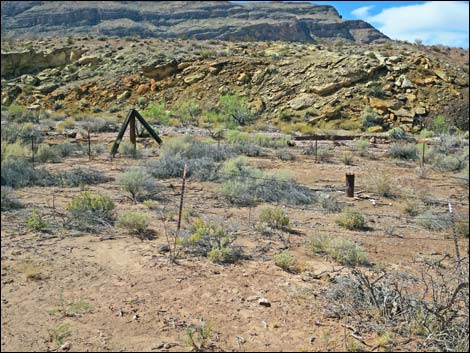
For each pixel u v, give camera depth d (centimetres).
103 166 1744
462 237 1108
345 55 4716
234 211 1203
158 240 929
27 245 867
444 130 3534
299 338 600
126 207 1168
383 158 2242
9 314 627
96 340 576
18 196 1229
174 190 1401
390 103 3947
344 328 626
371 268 861
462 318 638
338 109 3909
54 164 1766
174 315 643
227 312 658
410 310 648
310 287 749
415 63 4459
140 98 4738
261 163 1983
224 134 2902
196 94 4641
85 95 5062
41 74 5766
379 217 1235
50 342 569
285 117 3975
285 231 1052
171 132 2995
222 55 5238
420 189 1619
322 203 1330
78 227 979
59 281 728
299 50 5288
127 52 5838
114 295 690
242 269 811
